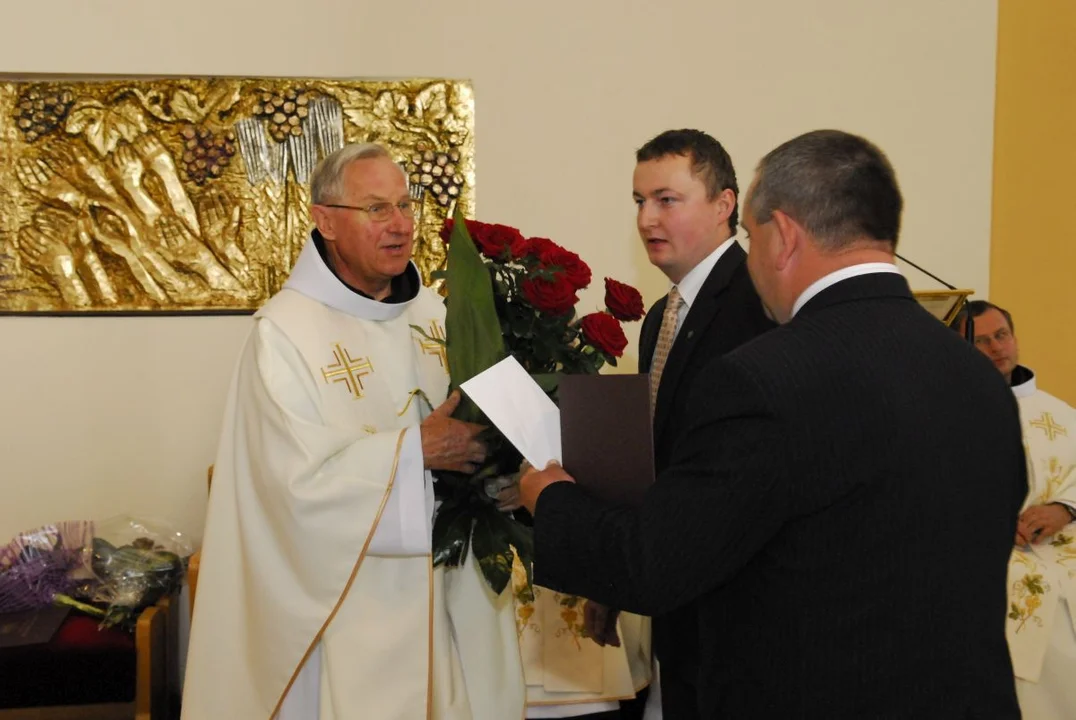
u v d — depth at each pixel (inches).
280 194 149.6
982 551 56.5
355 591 88.3
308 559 85.0
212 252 149.1
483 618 96.9
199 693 92.1
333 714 86.4
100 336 149.0
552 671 122.3
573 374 80.2
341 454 85.2
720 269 93.7
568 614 122.6
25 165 146.2
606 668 122.3
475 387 74.4
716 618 61.5
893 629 55.0
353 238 91.0
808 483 54.7
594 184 157.8
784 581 56.9
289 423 85.1
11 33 146.2
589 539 62.2
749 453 55.0
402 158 152.5
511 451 84.9
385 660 87.3
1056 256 168.4
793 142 61.7
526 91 156.2
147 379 149.9
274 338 89.5
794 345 56.8
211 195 148.9
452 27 154.6
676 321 99.1
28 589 133.6
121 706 133.0
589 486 71.5
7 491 148.3
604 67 157.6
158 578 136.4
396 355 96.0
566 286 83.0
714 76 159.8
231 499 93.1
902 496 55.1
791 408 54.7
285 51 151.3
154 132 147.7
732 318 90.1
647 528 58.4
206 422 150.9
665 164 95.2
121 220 147.7
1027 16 166.7
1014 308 169.3
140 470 150.3
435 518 88.1
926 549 55.2
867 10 162.6
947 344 59.2
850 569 55.5
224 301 149.6
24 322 147.9
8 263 146.4
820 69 161.9
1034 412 137.5
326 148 150.2
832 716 55.5
